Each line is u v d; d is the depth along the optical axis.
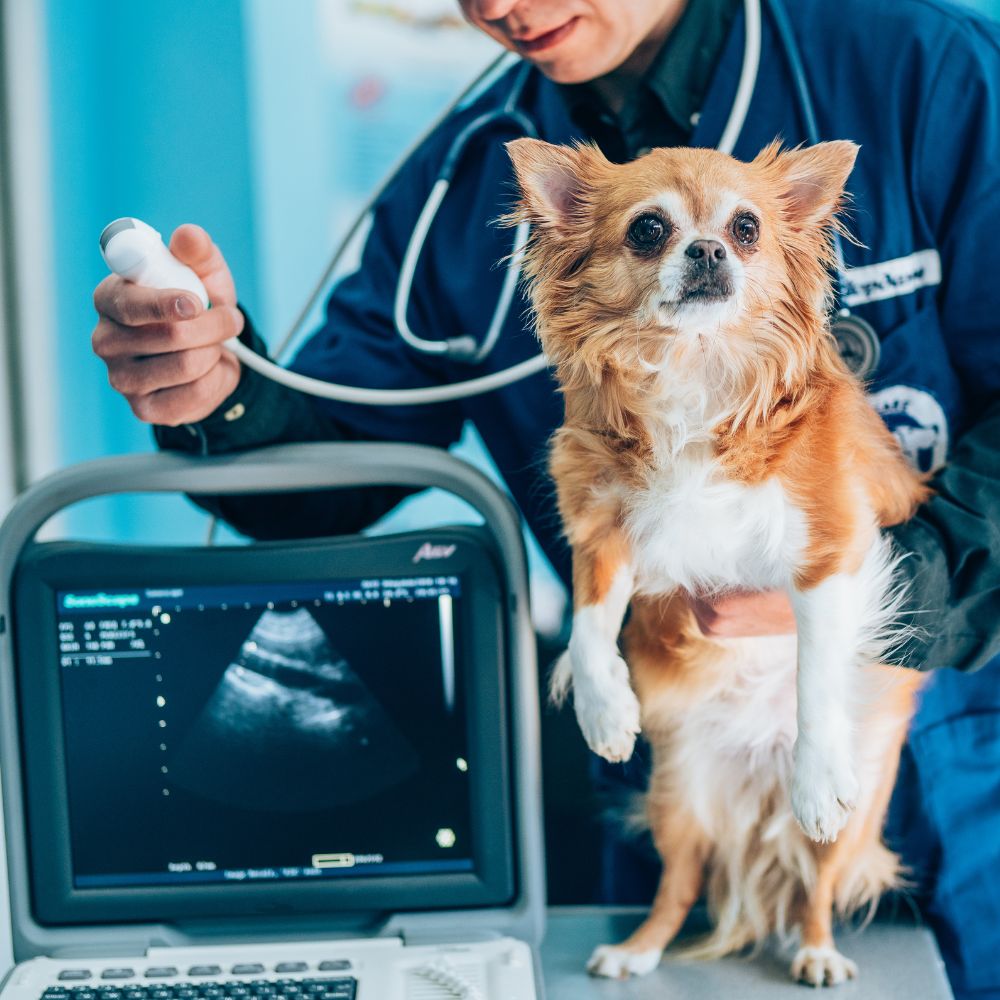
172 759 1.05
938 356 1.13
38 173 2.32
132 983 0.99
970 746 1.15
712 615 0.98
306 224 2.67
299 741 1.05
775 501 0.91
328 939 1.05
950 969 1.14
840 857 1.05
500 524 1.03
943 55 1.11
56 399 2.42
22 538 1.04
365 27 2.62
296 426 1.17
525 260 1.01
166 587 1.03
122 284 0.94
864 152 1.12
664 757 1.11
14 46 2.24
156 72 2.52
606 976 1.05
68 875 1.06
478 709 1.04
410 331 1.30
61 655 1.04
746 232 0.92
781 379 0.92
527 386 1.25
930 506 1.02
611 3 1.08
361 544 1.03
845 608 0.92
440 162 1.34
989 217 1.08
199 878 1.07
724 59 1.16
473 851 1.06
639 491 0.94
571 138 1.25
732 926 1.09
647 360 0.92
